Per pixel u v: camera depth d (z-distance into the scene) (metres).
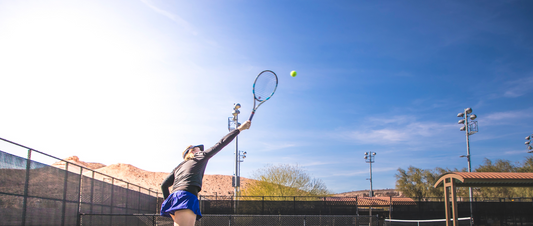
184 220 2.99
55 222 11.53
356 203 22.09
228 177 81.00
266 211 22.56
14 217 9.48
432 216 23.83
